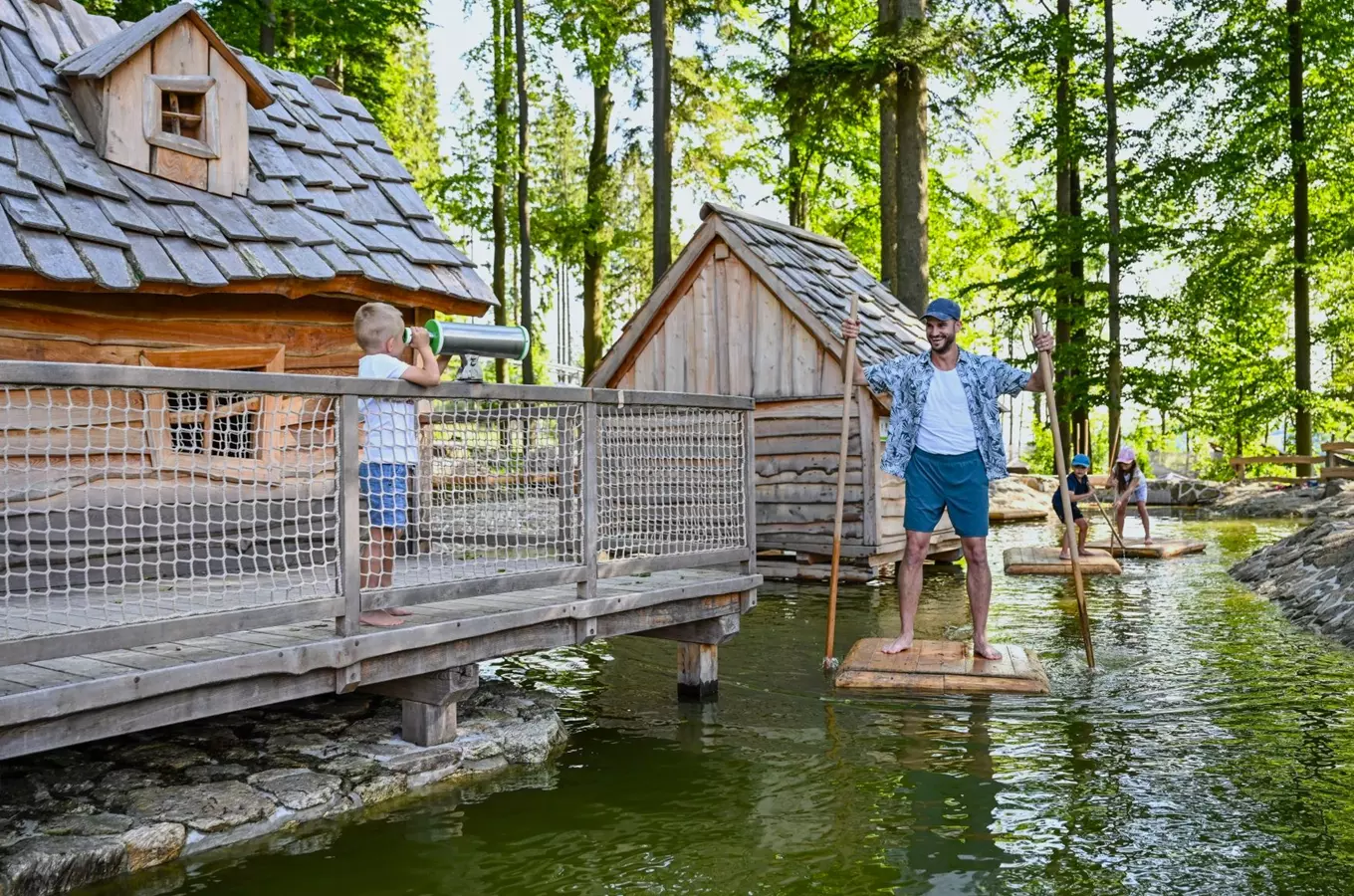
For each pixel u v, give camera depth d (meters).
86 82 6.65
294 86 9.02
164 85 6.83
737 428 7.24
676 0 21.42
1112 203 20.78
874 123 25.44
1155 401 21.47
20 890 3.91
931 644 7.87
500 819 4.88
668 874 4.29
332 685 4.81
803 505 12.66
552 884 4.19
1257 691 6.85
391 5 20.12
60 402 6.01
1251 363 24.08
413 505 7.05
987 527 7.09
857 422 12.31
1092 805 4.95
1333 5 20.30
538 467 6.20
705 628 7.02
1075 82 23.03
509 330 5.52
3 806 4.53
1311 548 10.98
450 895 4.09
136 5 16.45
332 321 7.52
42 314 6.09
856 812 4.93
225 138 7.18
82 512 6.06
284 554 4.80
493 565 6.46
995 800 5.04
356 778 5.12
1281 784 5.18
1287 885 4.07
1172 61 20.42
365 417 5.29
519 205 23.16
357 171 8.47
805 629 9.27
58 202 6.07
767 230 13.73
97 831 4.29
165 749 5.36
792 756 5.77
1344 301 28.75
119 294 6.37
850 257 15.42
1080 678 7.23
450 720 5.65
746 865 4.37
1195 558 13.71
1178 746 5.79
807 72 16.72
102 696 3.96
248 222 7.01
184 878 4.21
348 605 4.79
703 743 6.04
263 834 4.65
